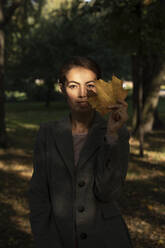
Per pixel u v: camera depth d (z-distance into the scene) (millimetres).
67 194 1354
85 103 1342
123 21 6641
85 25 10867
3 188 5453
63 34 17156
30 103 28062
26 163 7250
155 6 6480
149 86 10688
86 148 1355
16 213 4430
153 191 5188
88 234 1312
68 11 10117
